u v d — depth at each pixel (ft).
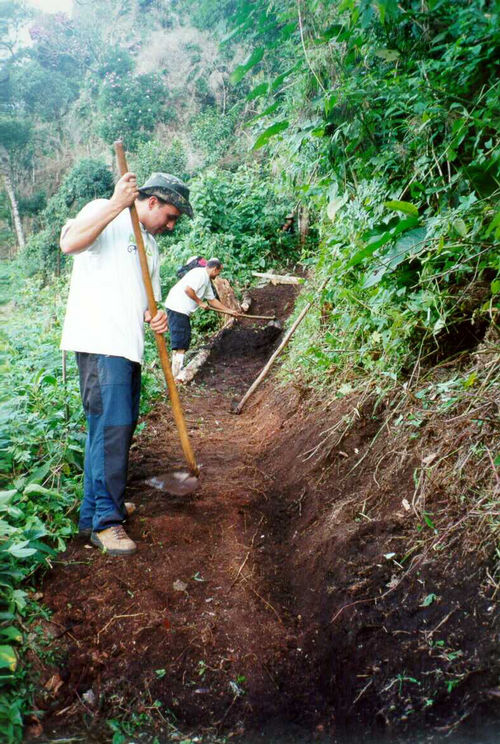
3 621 7.05
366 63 10.77
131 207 8.48
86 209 8.34
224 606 7.84
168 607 7.74
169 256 35.78
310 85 11.38
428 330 9.87
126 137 82.38
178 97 84.07
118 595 7.80
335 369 13.05
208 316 28.99
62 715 6.44
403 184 10.54
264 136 11.43
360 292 12.12
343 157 11.80
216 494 10.77
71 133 106.93
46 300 25.32
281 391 16.10
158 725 6.42
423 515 7.71
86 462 8.98
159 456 12.89
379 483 9.00
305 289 20.29
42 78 106.63
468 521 7.22
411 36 10.28
